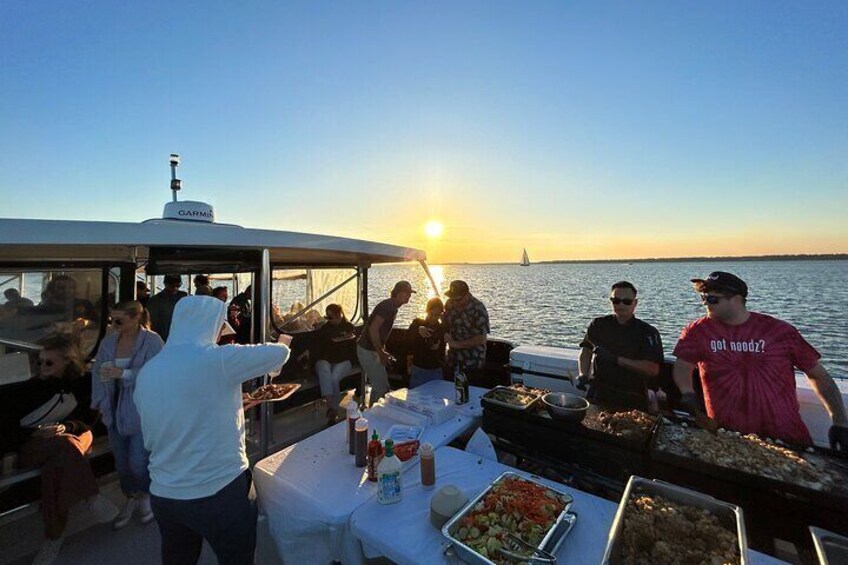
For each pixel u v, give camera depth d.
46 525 2.28
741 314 2.21
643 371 2.70
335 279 5.46
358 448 2.04
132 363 2.50
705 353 2.29
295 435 3.93
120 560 2.30
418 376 4.13
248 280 4.57
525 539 1.36
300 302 5.02
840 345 15.11
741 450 1.76
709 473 1.65
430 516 1.56
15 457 2.36
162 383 1.46
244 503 1.63
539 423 2.20
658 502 1.43
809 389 2.80
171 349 1.54
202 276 4.33
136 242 2.30
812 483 1.51
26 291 2.97
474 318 3.87
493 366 4.66
